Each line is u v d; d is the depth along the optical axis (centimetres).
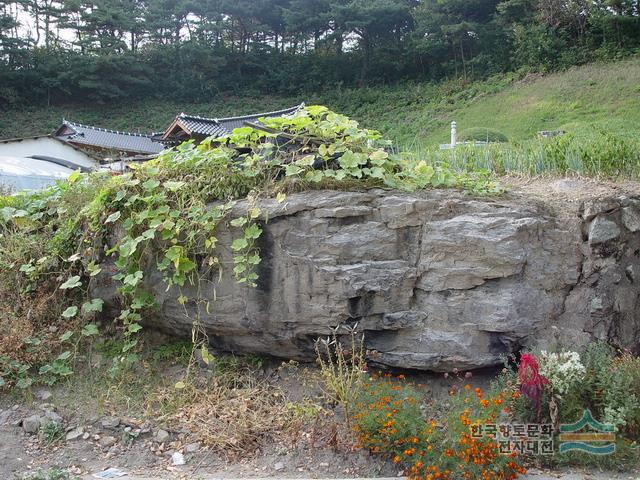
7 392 442
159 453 385
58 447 390
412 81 3500
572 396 378
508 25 3284
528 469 365
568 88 2689
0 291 512
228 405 425
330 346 442
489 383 435
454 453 340
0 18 3634
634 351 463
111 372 453
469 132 1459
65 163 1317
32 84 3622
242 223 438
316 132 485
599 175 539
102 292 502
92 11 3741
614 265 455
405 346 433
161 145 2166
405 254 439
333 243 433
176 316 474
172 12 3956
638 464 369
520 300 422
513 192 490
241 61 3931
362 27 3569
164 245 470
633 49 2862
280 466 371
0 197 585
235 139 483
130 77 3662
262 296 444
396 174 475
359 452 374
